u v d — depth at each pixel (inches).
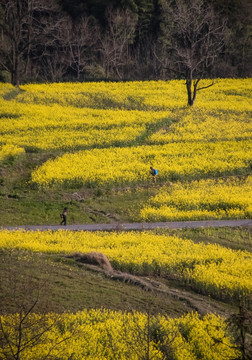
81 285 822.5
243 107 2642.7
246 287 834.8
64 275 857.5
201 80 3339.1
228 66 4010.8
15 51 2984.7
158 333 639.8
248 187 1578.5
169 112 2497.5
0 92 2714.1
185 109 2573.8
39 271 858.1
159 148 1962.4
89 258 930.1
